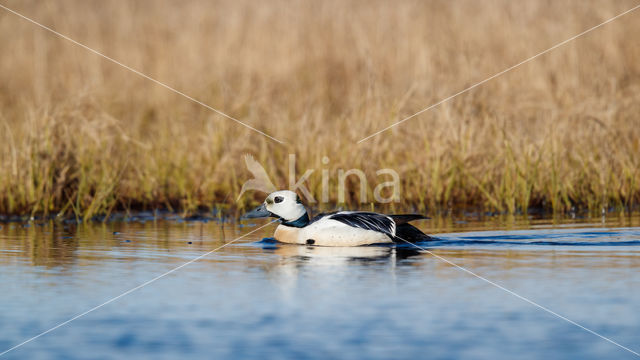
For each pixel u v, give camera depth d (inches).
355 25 1558.8
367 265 642.8
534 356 418.0
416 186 1044.5
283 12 1632.6
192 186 1074.7
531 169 1017.5
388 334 453.1
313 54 1497.3
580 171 1027.3
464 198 1047.6
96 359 421.1
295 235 775.7
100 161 1053.8
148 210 1047.6
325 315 490.3
